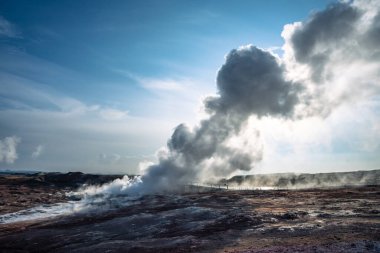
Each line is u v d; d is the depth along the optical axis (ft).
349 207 175.11
